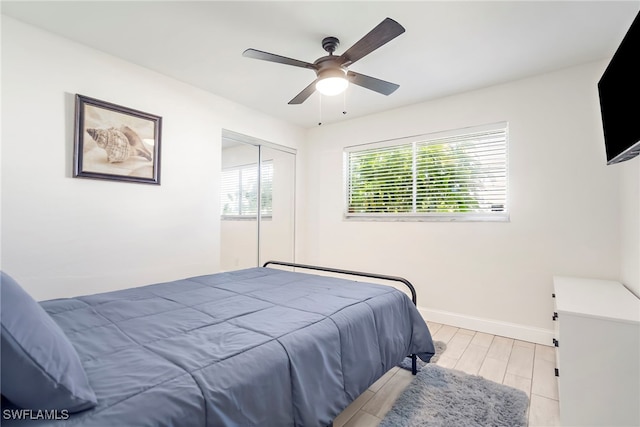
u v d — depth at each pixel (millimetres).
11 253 1973
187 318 1405
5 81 1951
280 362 1103
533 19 1940
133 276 2555
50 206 2125
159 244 2729
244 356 1055
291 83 2930
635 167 2008
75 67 2238
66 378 743
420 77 2742
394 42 2197
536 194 2693
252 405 976
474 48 2277
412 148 3482
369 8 1859
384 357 1654
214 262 3148
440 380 1988
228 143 3541
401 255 3477
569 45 2232
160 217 2738
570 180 2553
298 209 4266
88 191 2305
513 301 2793
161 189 2748
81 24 2041
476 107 3012
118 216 2471
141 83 2607
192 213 2973
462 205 3137
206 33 2137
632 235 2064
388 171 3674
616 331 1529
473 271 3006
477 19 1947
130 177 2521
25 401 719
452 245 3133
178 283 2119
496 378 2047
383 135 3654
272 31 2105
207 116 3109
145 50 2359
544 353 2445
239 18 1969
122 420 741
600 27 2014
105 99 2391
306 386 1161
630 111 1486
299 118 3920
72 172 2217
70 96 2215
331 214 4098
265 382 1032
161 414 787
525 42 2197
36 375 706
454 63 2500
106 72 2396
